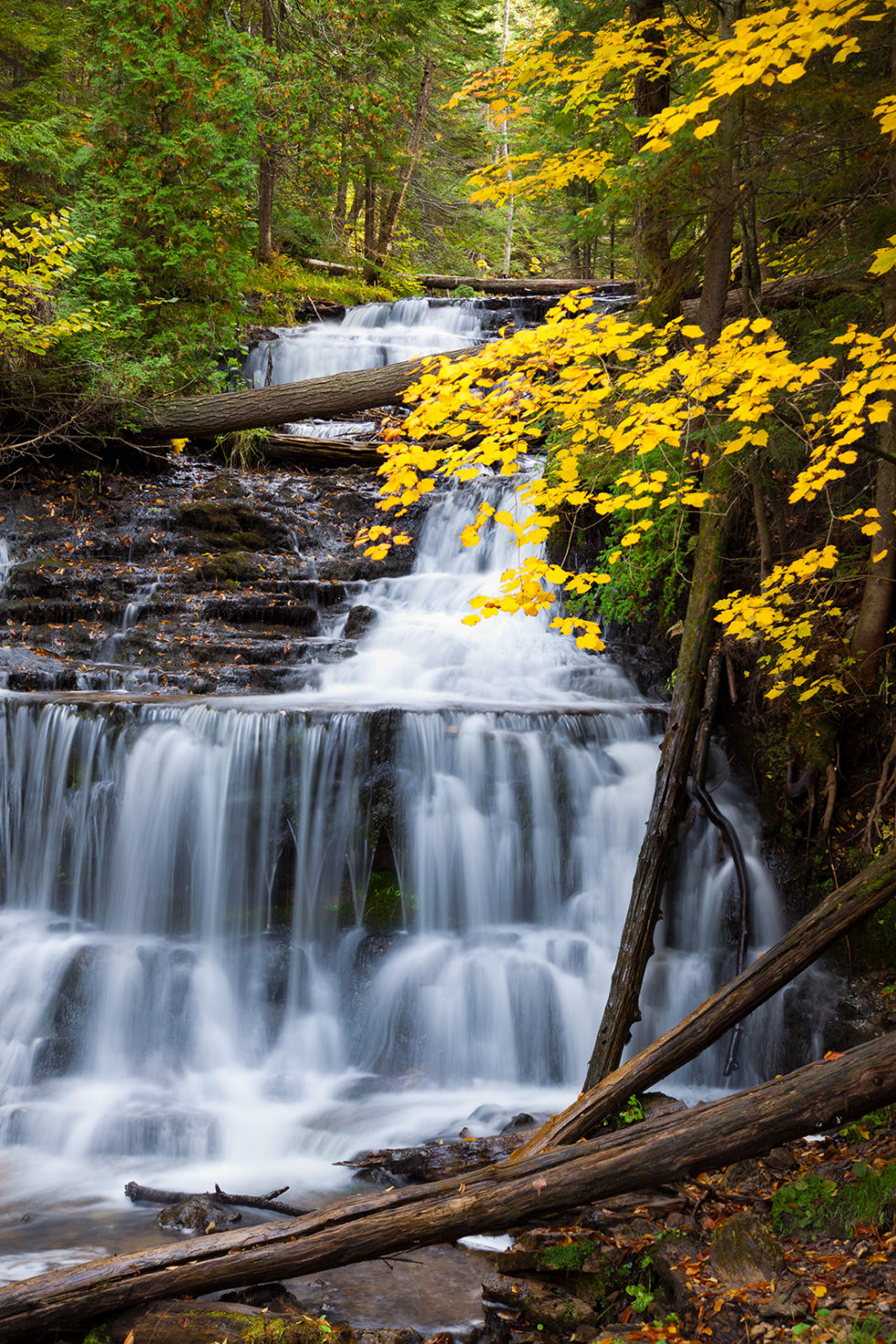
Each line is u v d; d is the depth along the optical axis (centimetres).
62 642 930
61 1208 489
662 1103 477
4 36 1559
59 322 1063
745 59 436
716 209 623
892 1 446
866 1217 379
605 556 638
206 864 718
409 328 1812
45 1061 628
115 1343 352
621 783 735
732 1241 377
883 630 671
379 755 718
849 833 658
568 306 486
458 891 714
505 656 930
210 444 1338
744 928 641
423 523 1153
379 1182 507
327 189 2106
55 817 736
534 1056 646
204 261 1366
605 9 859
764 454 675
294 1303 385
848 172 583
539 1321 373
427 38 2247
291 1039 659
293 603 1007
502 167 700
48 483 1182
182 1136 557
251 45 1471
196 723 730
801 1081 376
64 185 1530
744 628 567
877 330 636
